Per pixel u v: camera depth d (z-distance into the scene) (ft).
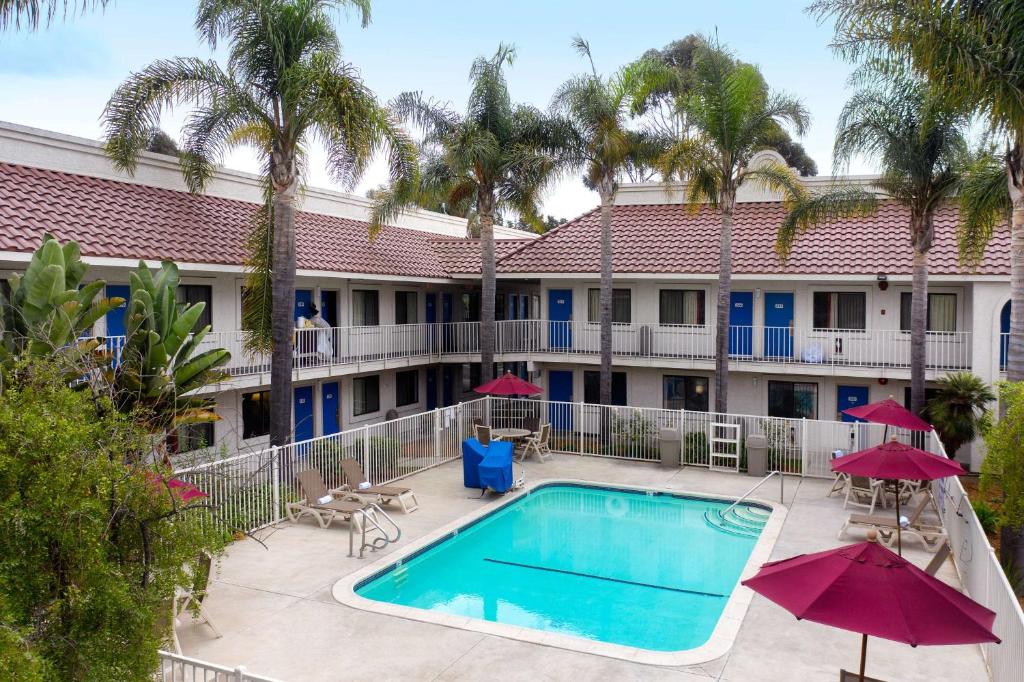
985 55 42.29
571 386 95.14
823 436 67.05
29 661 16.80
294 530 50.75
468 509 56.80
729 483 65.62
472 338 92.07
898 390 80.23
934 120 60.44
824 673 31.73
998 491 63.46
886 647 34.24
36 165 60.54
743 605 39.01
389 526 52.21
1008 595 27.32
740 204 94.99
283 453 53.57
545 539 53.62
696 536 54.13
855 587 21.85
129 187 66.64
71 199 59.41
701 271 82.89
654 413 74.33
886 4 44.73
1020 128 42.68
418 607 41.27
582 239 95.45
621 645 35.37
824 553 24.20
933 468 40.22
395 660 32.78
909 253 78.07
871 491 56.08
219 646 33.99
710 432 70.08
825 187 90.99
